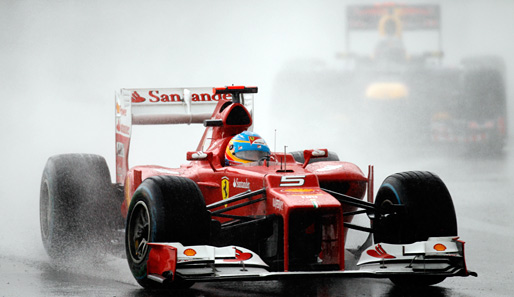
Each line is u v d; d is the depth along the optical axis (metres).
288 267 25.00
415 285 27.14
